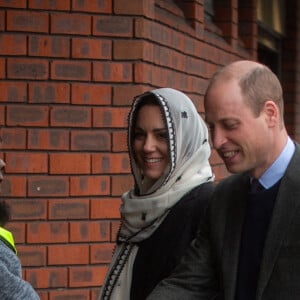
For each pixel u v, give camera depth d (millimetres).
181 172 6961
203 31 12812
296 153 5469
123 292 7023
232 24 14828
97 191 9992
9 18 9805
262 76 5352
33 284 9805
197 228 6723
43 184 9852
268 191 5484
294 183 5336
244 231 5586
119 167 10055
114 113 10062
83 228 9953
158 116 6992
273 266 5293
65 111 9922
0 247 5621
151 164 7043
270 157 5449
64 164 9906
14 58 9812
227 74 5375
